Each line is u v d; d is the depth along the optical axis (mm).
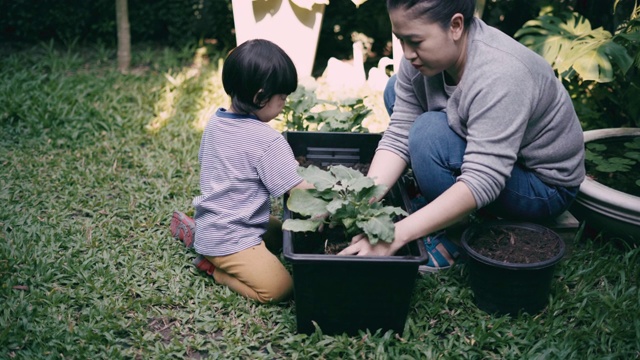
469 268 2314
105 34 5102
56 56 4641
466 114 2115
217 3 4996
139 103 3906
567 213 2607
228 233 2246
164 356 2016
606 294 2297
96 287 2295
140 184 3045
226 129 2242
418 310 2246
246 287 2287
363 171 2787
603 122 3494
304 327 2104
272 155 2207
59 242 2572
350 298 2027
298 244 2293
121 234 2662
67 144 3424
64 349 2020
